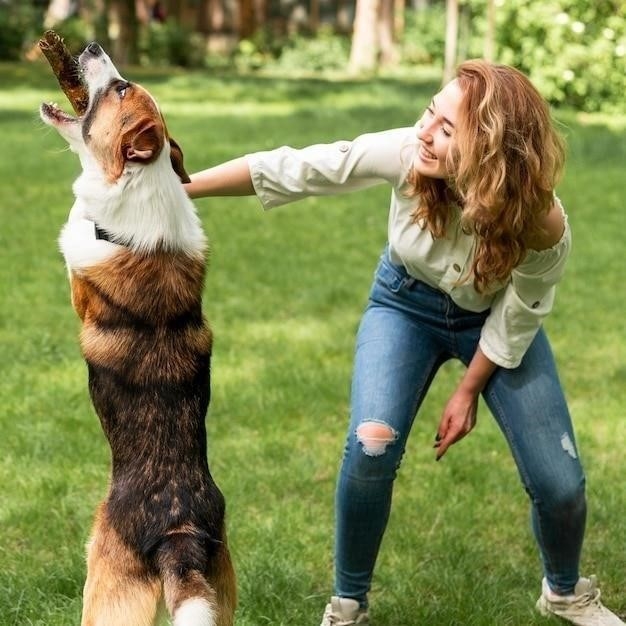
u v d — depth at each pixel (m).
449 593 4.83
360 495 4.06
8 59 34.94
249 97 26.12
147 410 3.62
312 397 7.07
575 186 14.71
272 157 4.05
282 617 4.59
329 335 8.38
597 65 21.02
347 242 11.47
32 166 15.20
